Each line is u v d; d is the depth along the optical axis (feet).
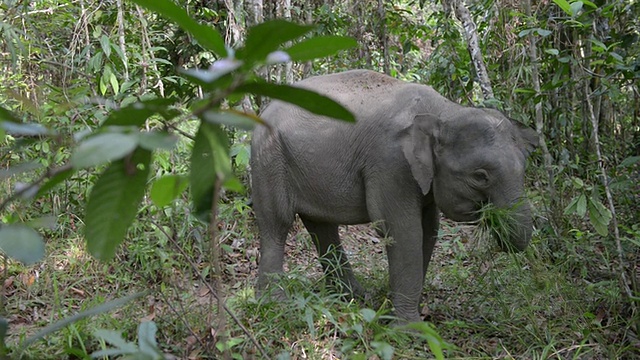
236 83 3.48
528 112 23.45
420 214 15.19
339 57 30.14
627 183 17.87
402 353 12.94
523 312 15.01
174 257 17.40
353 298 15.94
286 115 16.02
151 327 6.33
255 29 3.26
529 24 18.95
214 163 3.63
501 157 14.21
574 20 16.75
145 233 16.83
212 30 3.51
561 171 19.67
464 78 25.54
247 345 12.49
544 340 14.23
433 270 19.01
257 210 16.25
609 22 20.44
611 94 16.96
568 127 22.50
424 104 15.19
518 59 21.90
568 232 19.20
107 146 3.12
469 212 14.64
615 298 15.39
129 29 21.08
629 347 13.73
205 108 3.50
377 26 31.01
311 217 16.10
